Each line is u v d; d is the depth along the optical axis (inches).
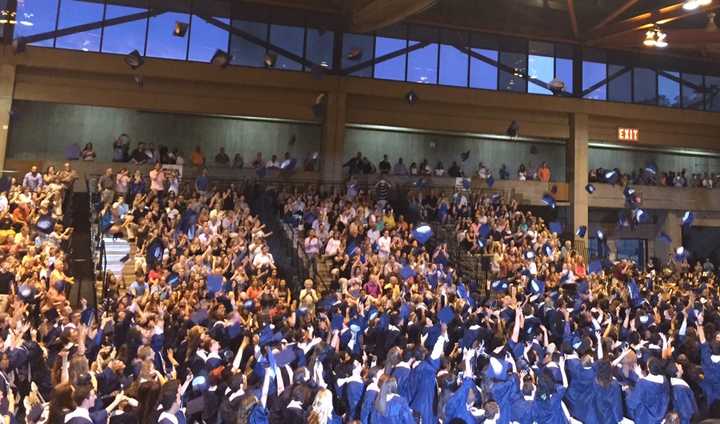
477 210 882.8
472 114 1084.5
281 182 968.3
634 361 368.8
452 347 433.7
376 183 991.0
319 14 1022.4
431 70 1059.9
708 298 658.2
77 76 914.7
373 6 873.5
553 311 515.5
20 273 512.4
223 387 291.7
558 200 1094.4
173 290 533.3
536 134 1107.9
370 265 671.8
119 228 676.7
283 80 991.0
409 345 364.8
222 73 963.3
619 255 1160.8
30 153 957.8
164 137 1025.5
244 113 985.5
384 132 1127.6
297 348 353.4
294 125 1084.5
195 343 362.9
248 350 383.6
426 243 821.9
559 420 331.9
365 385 313.6
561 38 1115.9
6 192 722.2
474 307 583.8
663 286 725.9
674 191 1122.0
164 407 241.0
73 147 884.6
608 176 1050.1
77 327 375.2
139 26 935.0
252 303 506.9
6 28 878.4
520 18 1095.0
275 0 995.9
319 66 1013.2
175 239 660.7
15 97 884.6
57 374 299.7
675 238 1131.3
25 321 409.1
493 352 383.9
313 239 716.7
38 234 616.7
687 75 1185.4
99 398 274.5
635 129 1153.4
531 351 392.8
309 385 287.7
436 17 1061.1
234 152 1055.0
